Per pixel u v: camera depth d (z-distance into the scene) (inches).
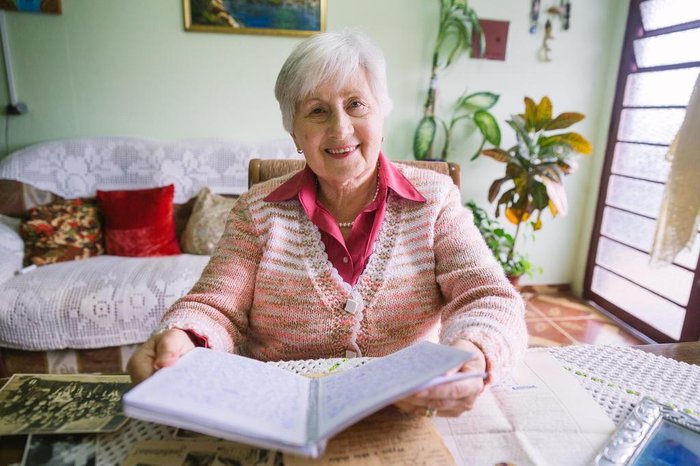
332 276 32.8
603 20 99.1
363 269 33.6
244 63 92.8
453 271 32.6
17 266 71.1
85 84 88.7
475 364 22.5
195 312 29.6
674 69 84.3
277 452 19.8
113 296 64.2
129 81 90.1
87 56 87.4
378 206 34.8
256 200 36.0
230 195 87.9
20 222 78.6
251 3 89.2
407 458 19.1
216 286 32.9
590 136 105.6
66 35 85.8
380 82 33.0
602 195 103.0
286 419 18.5
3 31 83.6
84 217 79.6
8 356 63.7
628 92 96.2
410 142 101.7
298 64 31.6
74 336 63.3
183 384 19.6
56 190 82.9
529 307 104.1
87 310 62.9
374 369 22.1
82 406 23.2
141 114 92.3
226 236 35.7
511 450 19.9
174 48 89.9
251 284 34.2
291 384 22.4
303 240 34.0
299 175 36.5
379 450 19.6
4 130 88.6
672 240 57.9
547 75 101.1
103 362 65.9
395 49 95.9
